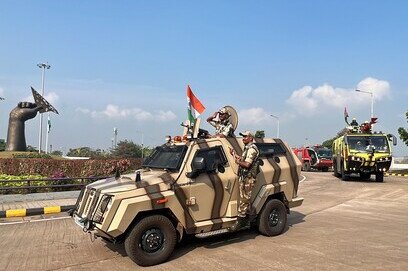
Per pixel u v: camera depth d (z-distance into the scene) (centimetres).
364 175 2497
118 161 2028
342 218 1127
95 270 675
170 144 843
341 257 714
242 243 828
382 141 2225
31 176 1783
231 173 812
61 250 802
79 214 751
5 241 884
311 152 3641
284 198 926
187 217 742
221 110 917
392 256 718
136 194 689
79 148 6166
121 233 668
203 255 746
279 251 762
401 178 2600
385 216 1160
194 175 754
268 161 914
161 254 702
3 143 4934
